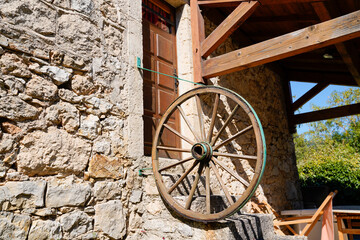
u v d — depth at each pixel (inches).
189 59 154.2
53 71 95.1
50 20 96.9
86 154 99.4
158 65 147.3
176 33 162.2
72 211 92.2
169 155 142.9
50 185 88.3
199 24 154.3
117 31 119.6
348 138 550.6
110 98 111.4
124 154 111.8
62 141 93.6
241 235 102.0
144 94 136.5
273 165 207.5
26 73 88.3
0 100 81.2
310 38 116.5
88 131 101.4
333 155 451.5
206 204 102.8
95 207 98.3
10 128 82.4
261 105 208.5
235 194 161.9
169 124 146.4
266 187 193.0
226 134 167.0
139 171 115.9
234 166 167.5
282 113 238.1
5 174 79.3
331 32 112.0
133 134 116.4
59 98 95.7
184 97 119.0
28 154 85.0
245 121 188.5
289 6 165.5
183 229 104.1
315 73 245.4
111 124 109.6
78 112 100.0
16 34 87.4
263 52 128.3
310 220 142.7
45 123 90.5
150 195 115.0
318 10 130.6
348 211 157.6
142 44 136.8
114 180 106.7
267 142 205.9
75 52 102.7
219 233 96.6
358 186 279.3
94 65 108.0
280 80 247.0
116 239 102.2
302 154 653.3
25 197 82.0
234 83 183.3
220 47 177.3
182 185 121.3
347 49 148.0
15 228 78.3
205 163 107.2
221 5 151.9
